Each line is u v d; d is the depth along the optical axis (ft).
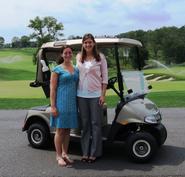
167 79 75.10
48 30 134.92
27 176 14.88
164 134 17.20
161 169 15.57
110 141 16.75
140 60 18.28
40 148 18.78
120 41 16.56
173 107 33.55
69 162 16.42
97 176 14.82
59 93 16.06
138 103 16.72
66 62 16.21
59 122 16.05
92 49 16.34
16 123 26.08
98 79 16.34
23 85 63.00
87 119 16.43
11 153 18.07
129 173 15.12
